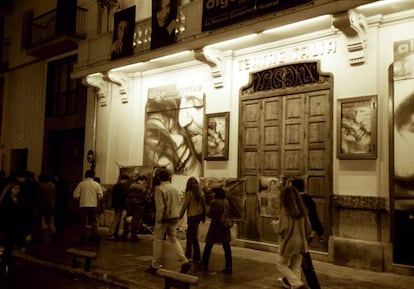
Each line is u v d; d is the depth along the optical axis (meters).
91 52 14.39
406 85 7.94
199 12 11.12
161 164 12.80
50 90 17.95
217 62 11.13
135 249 9.90
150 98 13.38
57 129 17.16
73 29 16.12
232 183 10.60
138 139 13.66
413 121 7.80
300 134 9.73
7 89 20.34
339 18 8.34
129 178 11.99
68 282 7.37
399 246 7.78
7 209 7.93
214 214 7.75
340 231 8.61
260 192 10.28
